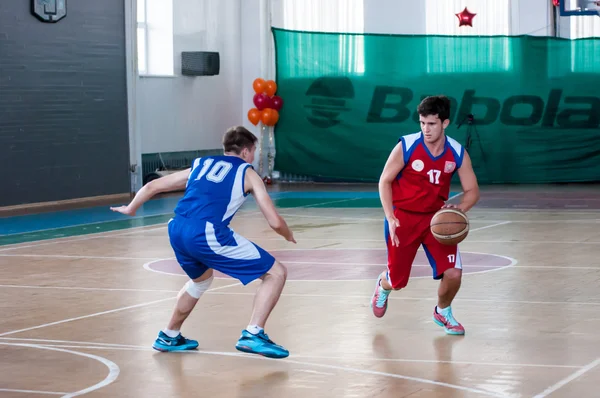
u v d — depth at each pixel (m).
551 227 15.71
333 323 8.18
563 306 8.88
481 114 26.00
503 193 23.06
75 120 22.08
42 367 6.64
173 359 6.86
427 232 7.44
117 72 23.17
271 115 26.75
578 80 25.47
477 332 7.74
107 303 9.35
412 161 7.26
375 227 16.11
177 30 25.52
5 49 20.30
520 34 26.48
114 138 23.17
